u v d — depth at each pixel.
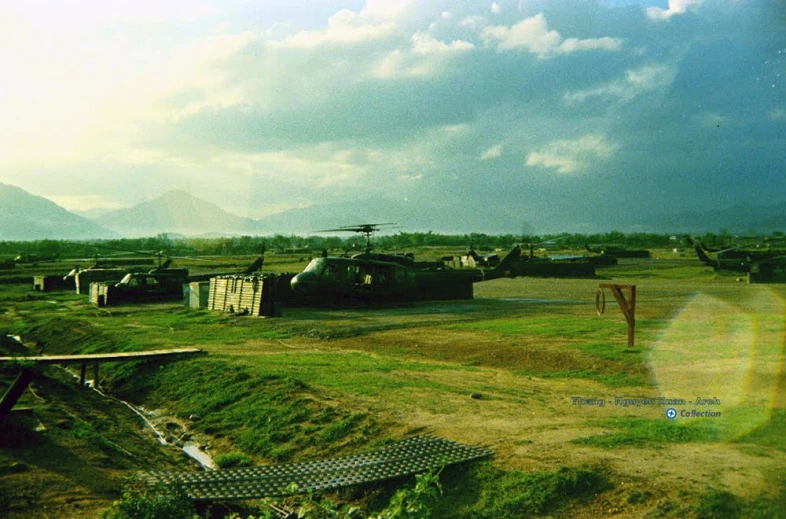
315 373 14.77
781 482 6.86
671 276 53.47
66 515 7.34
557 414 10.46
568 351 16.16
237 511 7.95
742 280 47.34
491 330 21.22
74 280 52.88
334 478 8.26
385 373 14.70
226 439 11.98
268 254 139.50
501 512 7.14
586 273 57.78
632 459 7.86
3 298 45.56
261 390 13.63
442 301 34.12
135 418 13.97
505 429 9.68
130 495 7.51
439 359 16.75
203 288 33.50
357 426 10.73
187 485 8.09
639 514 6.62
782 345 15.43
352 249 59.72
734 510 6.39
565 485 7.34
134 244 198.50
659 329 19.23
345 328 23.31
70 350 23.20
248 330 24.28
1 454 9.07
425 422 10.44
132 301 38.97
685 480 7.10
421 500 7.58
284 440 11.05
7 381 14.09
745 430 8.73
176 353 18.02
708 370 12.92
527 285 47.59
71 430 10.90
